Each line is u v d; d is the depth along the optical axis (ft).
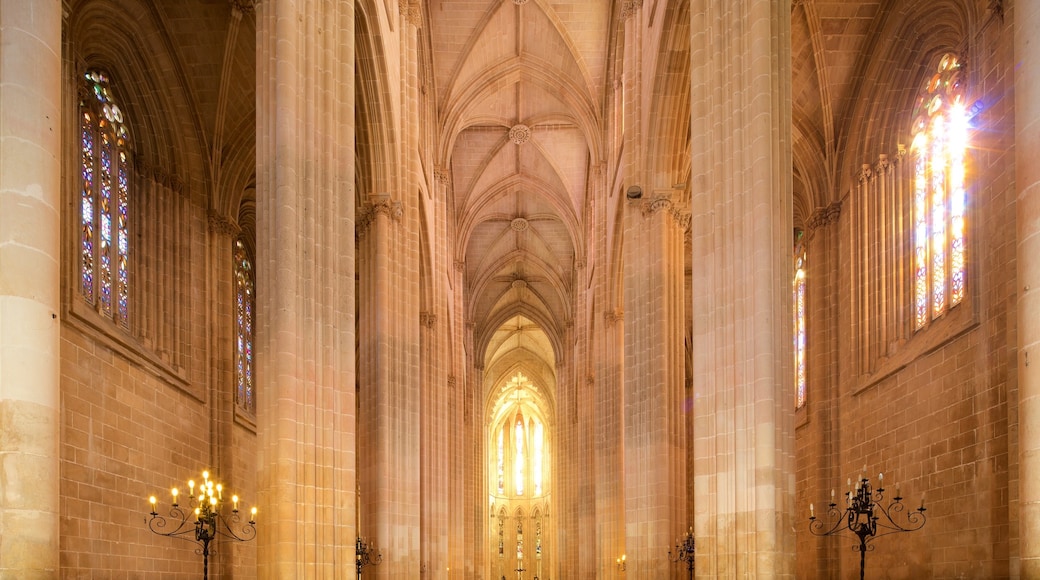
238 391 89.81
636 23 88.28
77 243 57.98
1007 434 53.78
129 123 69.82
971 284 58.90
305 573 45.03
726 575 47.57
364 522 73.77
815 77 80.43
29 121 29.25
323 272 49.08
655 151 77.51
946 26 68.39
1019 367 28.66
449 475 152.97
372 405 75.10
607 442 114.73
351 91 52.75
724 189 51.83
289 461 44.68
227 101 76.69
